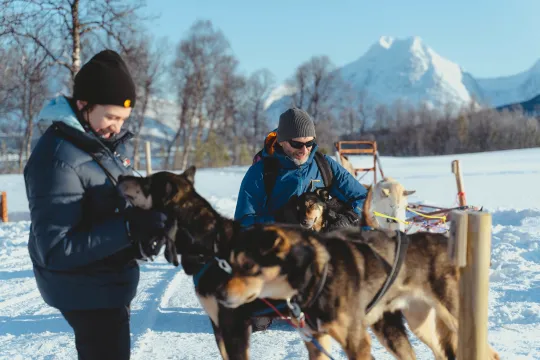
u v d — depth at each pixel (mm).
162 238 2904
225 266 3307
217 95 47625
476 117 68562
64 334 5516
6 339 5434
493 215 12031
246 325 3533
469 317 2996
